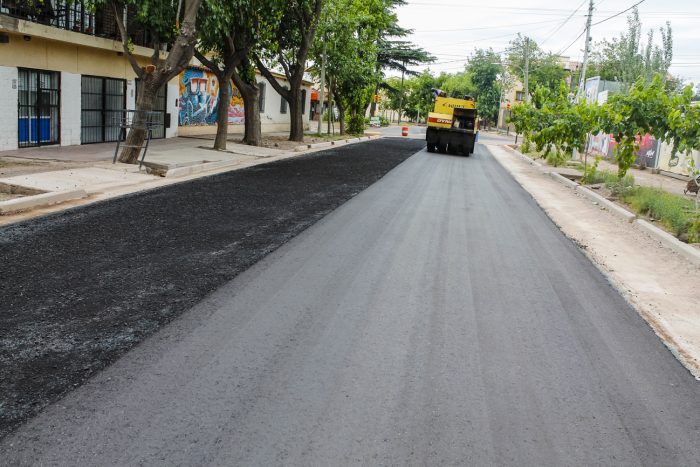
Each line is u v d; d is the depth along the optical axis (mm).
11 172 12398
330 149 26172
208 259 7152
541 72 70375
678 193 18297
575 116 19703
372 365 4531
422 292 6438
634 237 10773
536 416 3936
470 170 21609
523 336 5375
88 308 5355
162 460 3188
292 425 3613
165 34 17547
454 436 3613
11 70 16891
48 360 4293
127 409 3684
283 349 4723
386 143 34375
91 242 7605
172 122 26094
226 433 3482
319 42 32344
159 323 5105
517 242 9438
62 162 14906
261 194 12164
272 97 37344
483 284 6926
